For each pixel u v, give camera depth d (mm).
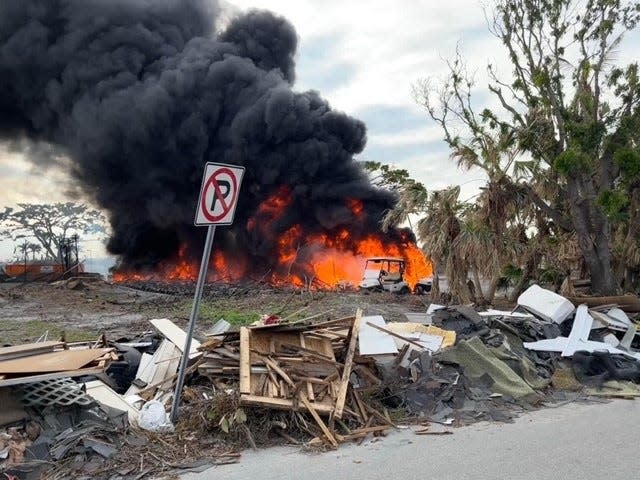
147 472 4301
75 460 4363
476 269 15016
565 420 5945
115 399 5473
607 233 15883
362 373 6262
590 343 8539
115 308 18172
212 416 5137
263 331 6105
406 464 4531
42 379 4629
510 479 4199
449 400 6289
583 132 15672
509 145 16000
